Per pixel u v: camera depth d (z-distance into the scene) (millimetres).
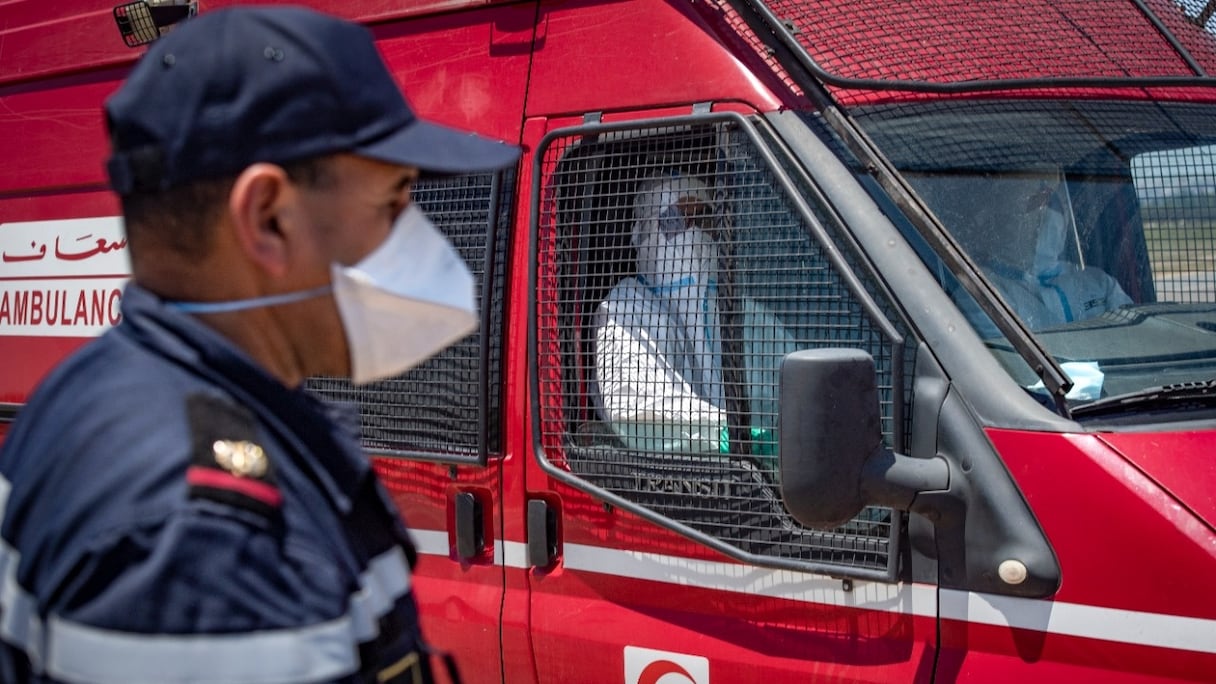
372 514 1372
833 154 2578
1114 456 2180
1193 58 2969
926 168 2592
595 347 2881
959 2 2869
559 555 2928
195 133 1192
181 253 1260
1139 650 2135
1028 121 2723
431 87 3213
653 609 2777
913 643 2393
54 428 1179
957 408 2311
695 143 2768
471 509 3010
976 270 2404
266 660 1076
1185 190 2736
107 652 1039
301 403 1296
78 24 4059
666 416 2758
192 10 3643
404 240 1385
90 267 3848
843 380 2143
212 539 1070
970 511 2281
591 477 2832
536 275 2932
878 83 2596
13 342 4051
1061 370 2279
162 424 1140
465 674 3070
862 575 2430
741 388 2668
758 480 2629
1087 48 2861
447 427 3082
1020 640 2250
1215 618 2072
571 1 3043
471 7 3197
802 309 2588
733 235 2695
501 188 3045
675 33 2842
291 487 1203
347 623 1163
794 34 2730
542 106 3002
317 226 1285
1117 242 2654
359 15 3406
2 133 4168
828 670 2500
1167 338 2533
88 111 3961
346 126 1244
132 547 1060
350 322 1363
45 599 1081
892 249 2463
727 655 2637
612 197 2893
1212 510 2113
